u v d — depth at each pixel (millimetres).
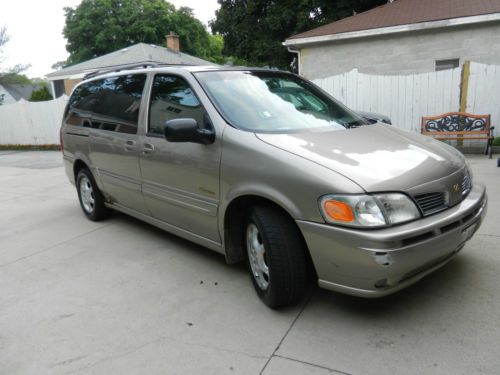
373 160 2631
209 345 2574
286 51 19500
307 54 12570
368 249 2283
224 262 3811
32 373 2434
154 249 4242
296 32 18797
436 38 10773
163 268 3762
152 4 33188
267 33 20141
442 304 2799
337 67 12234
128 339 2703
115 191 4574
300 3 18625
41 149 14875
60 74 21891
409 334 2514
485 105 8148
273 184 2672
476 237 3830
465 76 8148
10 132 15562
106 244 4480
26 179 8953
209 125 3186
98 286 3494
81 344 2684
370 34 11242
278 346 2506
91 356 2553
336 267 2451
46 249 4477
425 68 11109
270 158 2723
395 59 11406
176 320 2889
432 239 2408
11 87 23734
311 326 2682
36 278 3740
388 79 8766
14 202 6809
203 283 3412
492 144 8008
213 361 2420
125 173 4238
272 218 2736
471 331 2490
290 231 2689
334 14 18156
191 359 2453
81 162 5195
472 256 3455
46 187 7910
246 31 20594
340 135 3072
